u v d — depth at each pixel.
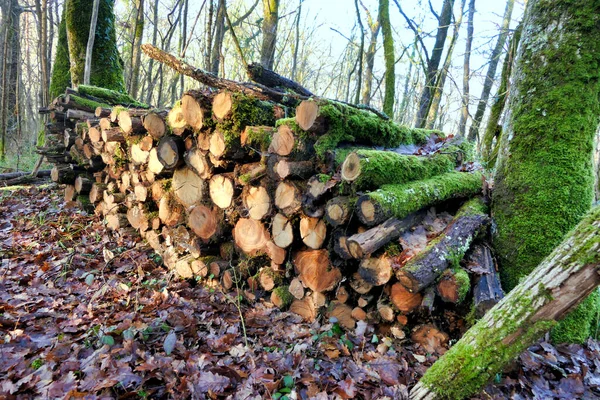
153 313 2.56
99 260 3.63
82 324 2.40
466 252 2.56
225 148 2.85
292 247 2.80
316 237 2.58
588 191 2.51
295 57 12.84
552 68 2.48
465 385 1.59
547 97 2.50
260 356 2.18
